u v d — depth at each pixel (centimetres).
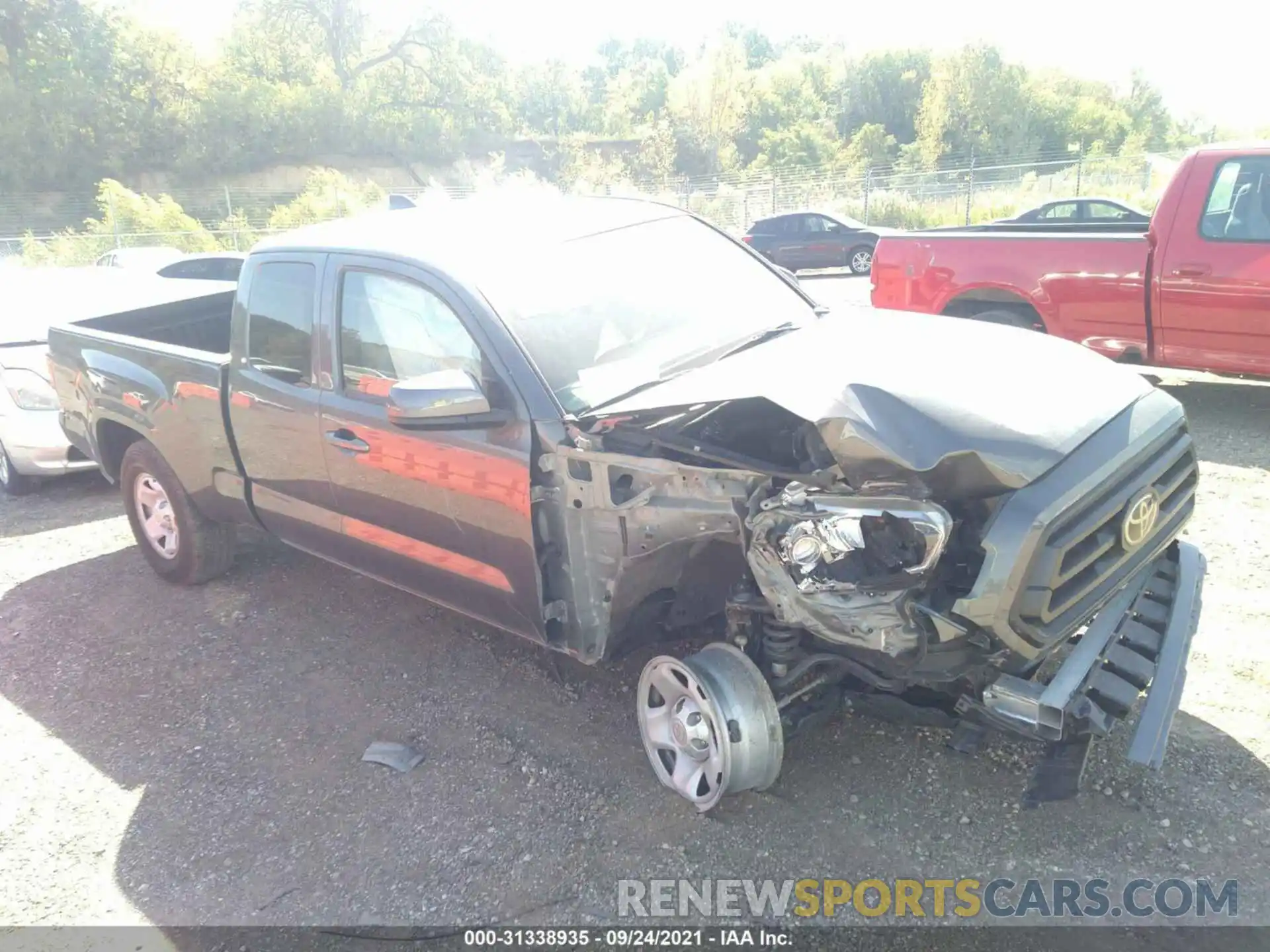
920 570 302
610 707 440
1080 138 7050
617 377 392
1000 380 350
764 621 360
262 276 486
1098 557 328
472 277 406
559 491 372
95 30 5344
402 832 372
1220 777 361
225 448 514
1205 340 714
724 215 3641
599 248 454
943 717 342
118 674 507
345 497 458
